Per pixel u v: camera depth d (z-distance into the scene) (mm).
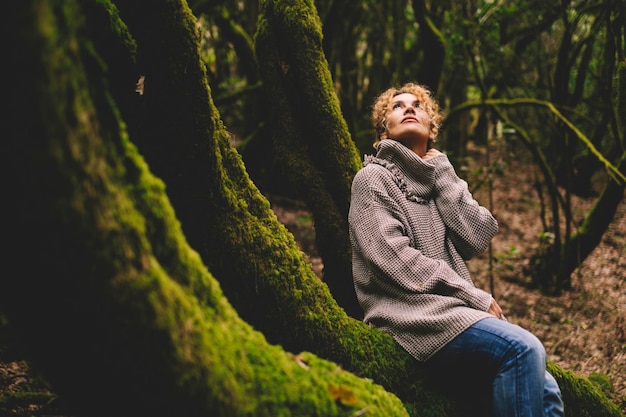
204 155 1892
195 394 1181
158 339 1132
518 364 2018
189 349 1179
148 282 1124
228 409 1230
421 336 2170
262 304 2004
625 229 7227
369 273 2311
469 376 2246
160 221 1261
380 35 7762
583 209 7863
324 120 2752
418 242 2332
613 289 5605
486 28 6332
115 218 1082
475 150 10250
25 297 1078
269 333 2020
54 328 1099
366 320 2318
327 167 2775
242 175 2088
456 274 2236
